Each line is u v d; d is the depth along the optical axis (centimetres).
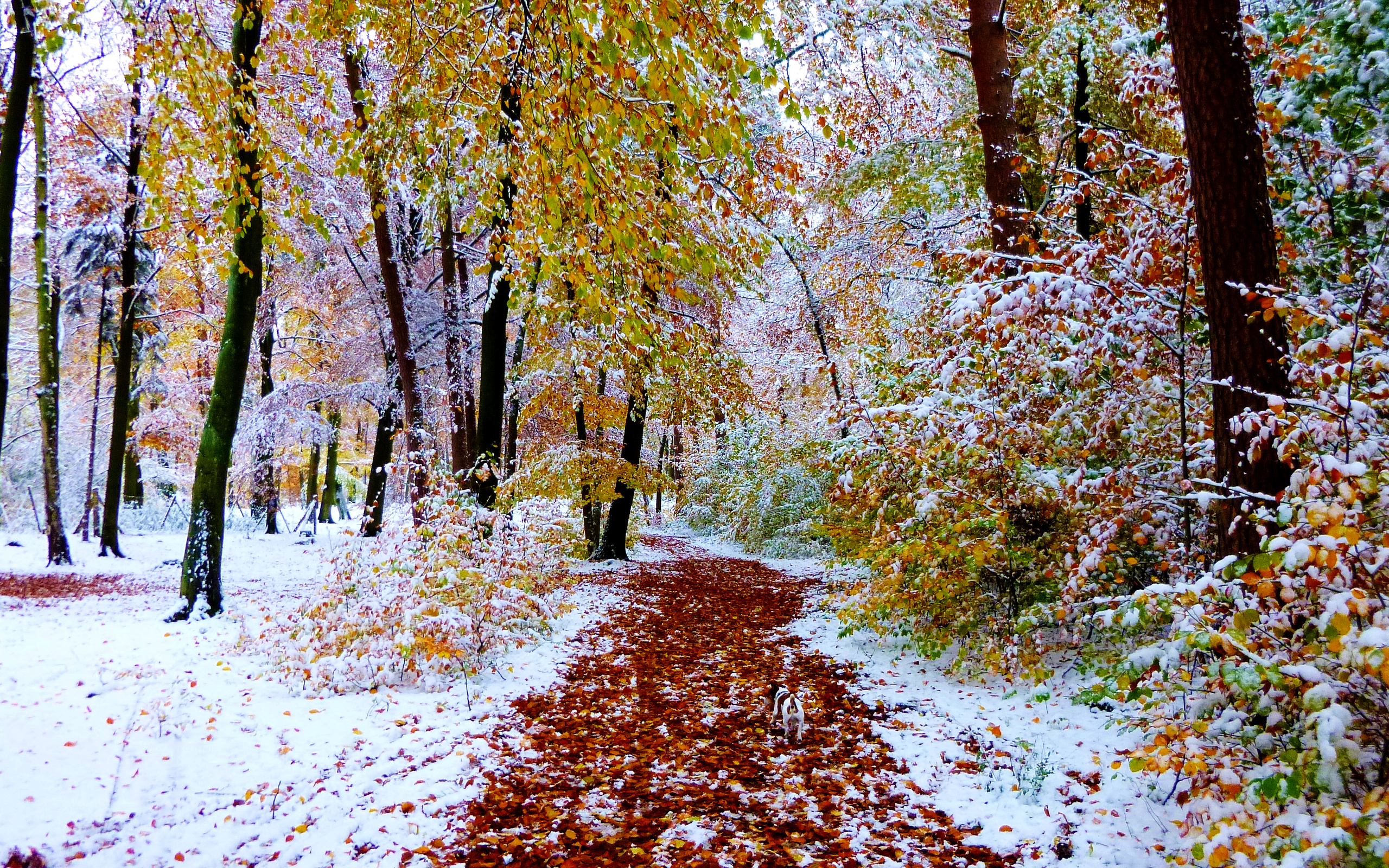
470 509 833
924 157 1180
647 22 393
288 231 924
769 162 747
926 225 1250
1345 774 270
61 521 1443
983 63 896
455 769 484
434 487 874
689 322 1241
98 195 1518
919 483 679
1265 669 279
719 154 469
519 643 810
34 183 1504
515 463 1639
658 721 607
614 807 443
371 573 722
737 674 758
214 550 941
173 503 2273
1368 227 548
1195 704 331
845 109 1015
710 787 476
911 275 1254
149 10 560
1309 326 372
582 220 476
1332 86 529
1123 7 913
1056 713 555
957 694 642
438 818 420
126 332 1539
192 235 640
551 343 1480
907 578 704
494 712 611
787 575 1581
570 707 638
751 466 2047
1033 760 475
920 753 520
